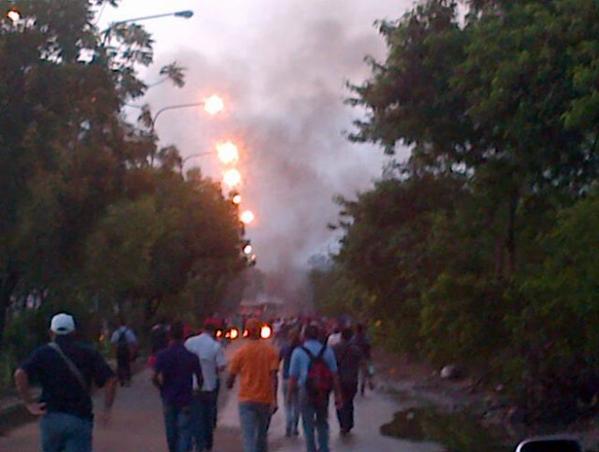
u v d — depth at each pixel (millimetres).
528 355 23688
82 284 35125
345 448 19641
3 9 24672
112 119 29375
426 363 40406
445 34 22266
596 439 19688
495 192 24703
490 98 17078
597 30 15773
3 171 24953
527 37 16516
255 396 15477
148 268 47281
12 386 29984
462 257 28047
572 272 20078
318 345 16891
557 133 17359
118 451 18875
